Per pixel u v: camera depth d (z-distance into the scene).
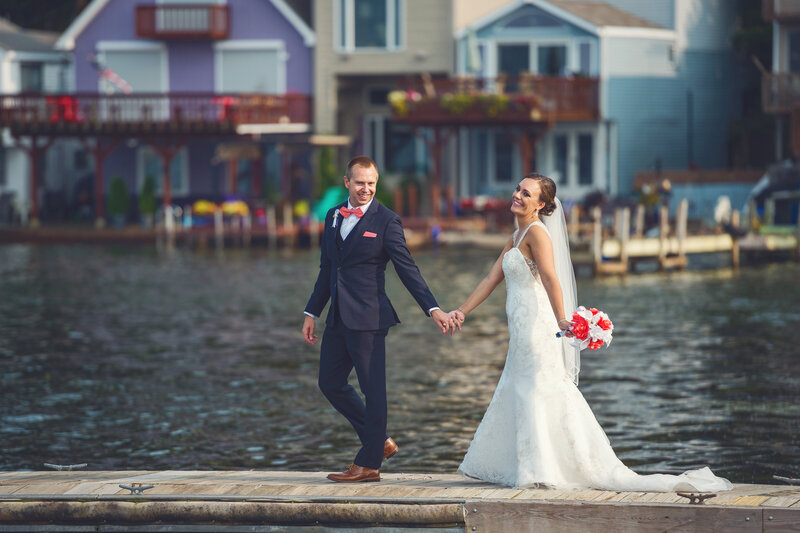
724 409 15.06
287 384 17.03
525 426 8.61
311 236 42.62
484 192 46.50
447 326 8.70
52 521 8.65
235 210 44.09
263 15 49.22
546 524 8.28
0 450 13.27
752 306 25.48
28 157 52.22
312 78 49.12
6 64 52.09
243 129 44.78
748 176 42.41
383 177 46.28
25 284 30.64
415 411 15.16
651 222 39.41
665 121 46.34
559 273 8.84
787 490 8.62
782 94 41.62
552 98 43.69
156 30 49.00
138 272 33.75
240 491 8.77
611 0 48.25
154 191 46.88
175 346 20.58
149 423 14.59
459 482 8.97
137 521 8.59
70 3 68.75
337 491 8.70
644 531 8.17
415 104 42.50
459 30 47.19
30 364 18.75
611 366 18.31
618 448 13.17
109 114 49.50
